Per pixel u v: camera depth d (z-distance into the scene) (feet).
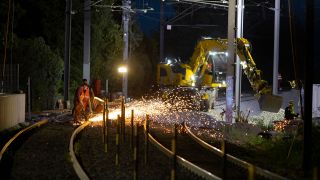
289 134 75.97
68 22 133.39
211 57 149.48
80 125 91.66
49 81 135.64
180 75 152.15
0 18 135.54
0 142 71.61
